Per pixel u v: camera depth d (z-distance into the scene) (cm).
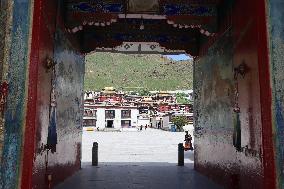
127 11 894
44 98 618
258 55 551
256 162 570
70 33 930
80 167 1171
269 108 513
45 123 638
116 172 1092
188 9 909
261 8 544
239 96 680
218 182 879
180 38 1185
